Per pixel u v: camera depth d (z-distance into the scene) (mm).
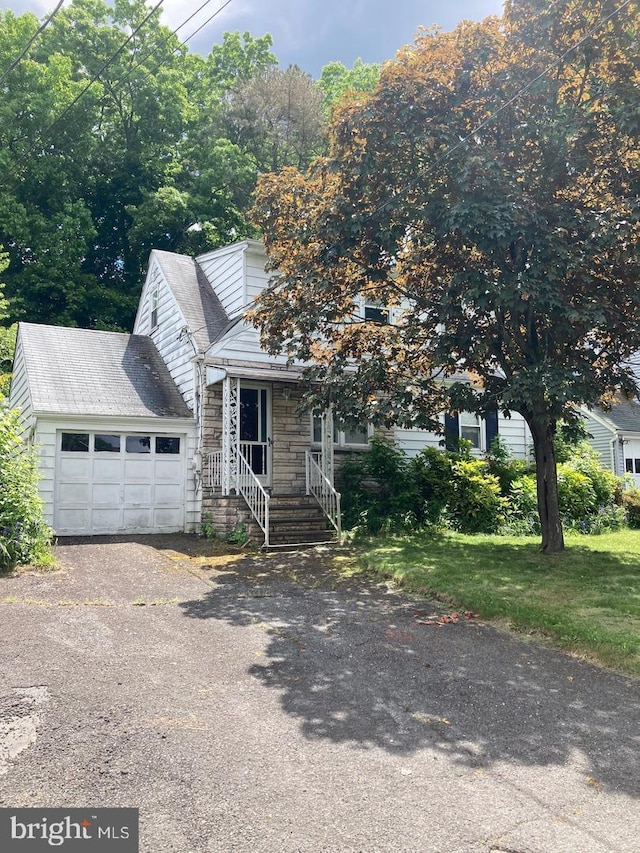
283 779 3375
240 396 13758
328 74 35594
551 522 10508
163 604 7148
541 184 8656
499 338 9766
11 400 16172
